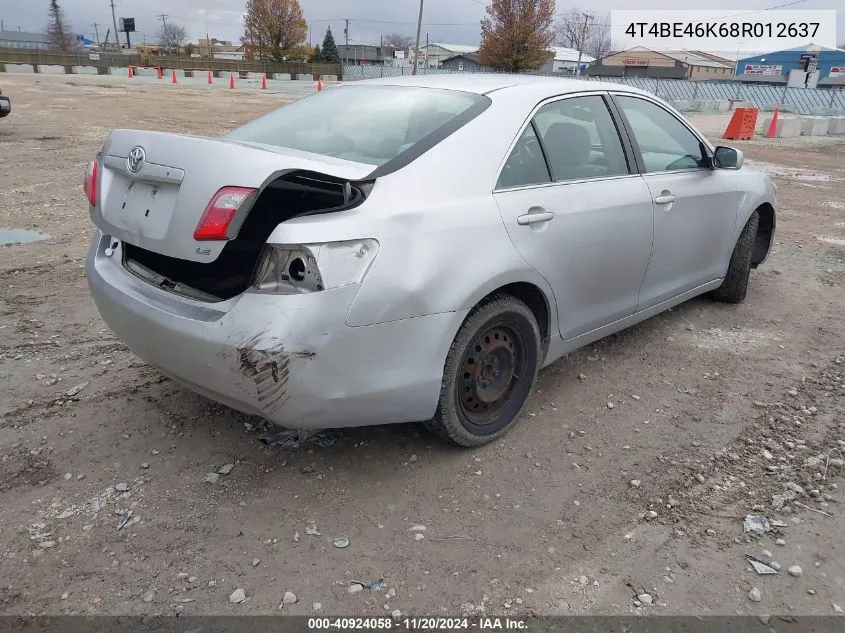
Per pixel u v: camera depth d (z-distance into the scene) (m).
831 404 3.76
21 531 2.61
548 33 52.34
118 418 3.39
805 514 2.83
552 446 3.28
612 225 3.57
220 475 2.97
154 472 2.98
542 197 3.21
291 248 2.44
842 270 6.38
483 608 2.31
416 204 2.71
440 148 2.92
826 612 2.33
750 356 4.38
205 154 2.55
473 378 3.07
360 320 2.52
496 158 3.07
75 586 2.36
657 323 4.88
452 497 2.88
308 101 3.86
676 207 4.11
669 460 3.19
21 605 2.28
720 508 2.86
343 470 3.03
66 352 4.13
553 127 3.44
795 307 5.32
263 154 2.54
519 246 3.04
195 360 2.60
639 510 2.83
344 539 2.61
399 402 2.74
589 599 2.36
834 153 17.50
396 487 2.93
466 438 3.12
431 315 2.70
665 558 2.56
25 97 22.33
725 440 3.38
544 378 3.99
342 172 2.70
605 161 3.72
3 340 4.27
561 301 3.37
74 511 2.73
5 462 3.03
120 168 2.84
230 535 2.62
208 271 2.73
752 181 5.01
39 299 4.98
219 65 57.62
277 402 2.51
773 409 3.70
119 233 2.83
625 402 3.74
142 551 2.53
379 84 3.77
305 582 2.40
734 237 4.86
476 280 2.83
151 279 2.93
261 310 2.45
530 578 2.45
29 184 8.92
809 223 8.57
